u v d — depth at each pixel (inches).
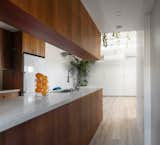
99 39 178.5
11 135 46.1
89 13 124.8
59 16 77.4
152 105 116.0
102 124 185.5
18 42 191.9
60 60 332.2
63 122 81.0
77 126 102.7
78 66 408.5
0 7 52.0
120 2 104.7
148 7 111.7
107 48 405.7
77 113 103.0
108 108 276.5
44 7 65.2
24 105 65.8
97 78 462.3
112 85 456.4
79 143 106.3
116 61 453.1
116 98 405.4
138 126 174.6
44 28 71.9
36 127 57.8
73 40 95.0
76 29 99.7
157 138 94.3
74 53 140.3
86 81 440.1
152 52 113.2
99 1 103.6
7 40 190.7
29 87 193.0
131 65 446.6
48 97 92.6
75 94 109.7
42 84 101.3
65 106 83.8
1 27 181.2
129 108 275.1
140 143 132.5
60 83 330.6
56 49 310.8
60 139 77.0
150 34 122.4
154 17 103.7
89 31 131.0
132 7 112.0
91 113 142.5
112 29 168.7
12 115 49.0
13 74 193.5
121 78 451.8
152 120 116.3
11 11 54.9
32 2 57.9
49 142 66.5
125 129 167.6
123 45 390.0
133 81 446.3
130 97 423.8
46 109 62.0
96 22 145.9
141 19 136.3
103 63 458.3
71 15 91.9
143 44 141.0
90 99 139.4
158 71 90.0
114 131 161.9
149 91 125.5
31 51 201.3
